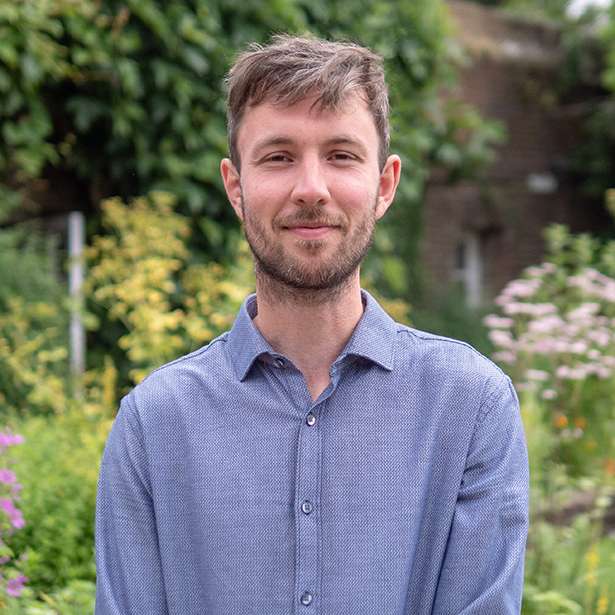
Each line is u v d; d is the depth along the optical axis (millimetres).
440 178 9203
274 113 1647
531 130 10383
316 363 1731
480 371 1743
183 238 5559
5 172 5336
